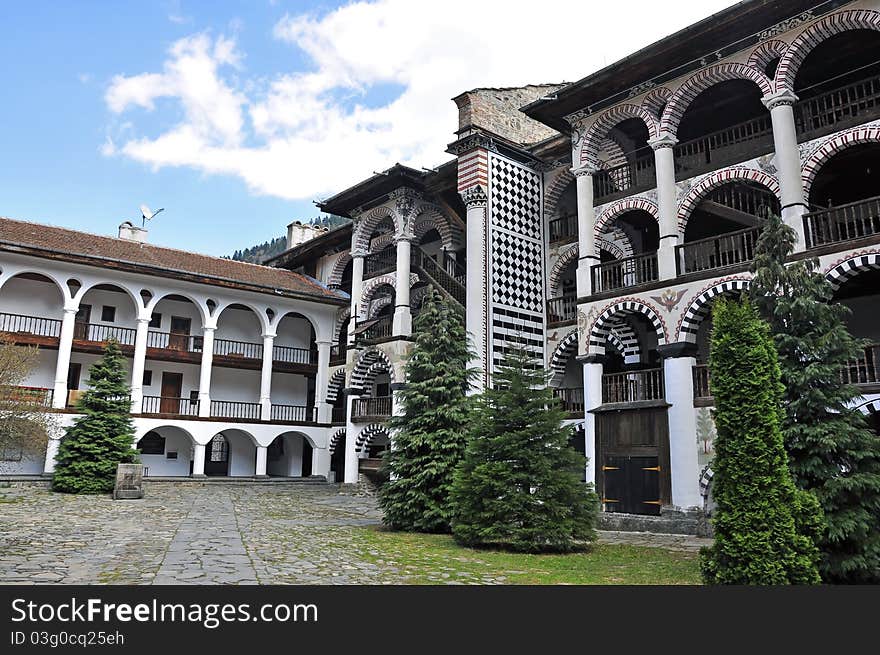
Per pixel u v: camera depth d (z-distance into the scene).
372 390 32.09
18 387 22.34
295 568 10.18
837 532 9.20
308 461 37.09
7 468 27.38
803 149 16.58
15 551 11.08
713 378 8.89
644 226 23.03
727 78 17.92
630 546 14.14
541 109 21.61
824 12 15.94
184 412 33.09
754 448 8.31
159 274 29.80
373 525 17.23
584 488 13.45
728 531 8.38
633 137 23.14
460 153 23.94
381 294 31.80
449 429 16.56
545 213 25.02
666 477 17.34
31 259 27.36
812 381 10.26
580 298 20.23
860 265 14.71
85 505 19.97
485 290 22.52
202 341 33.62
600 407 19.05
